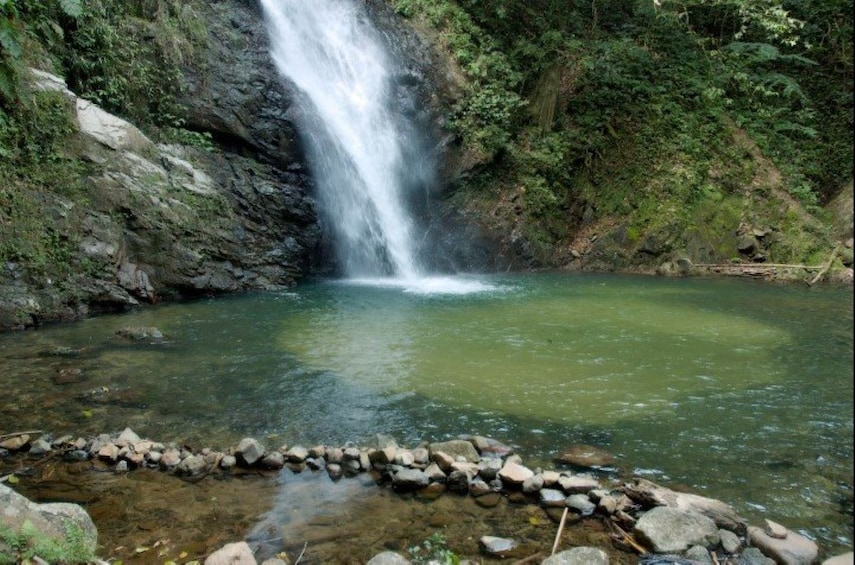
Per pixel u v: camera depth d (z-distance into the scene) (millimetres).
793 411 5184
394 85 14984
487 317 8969
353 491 3889
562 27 17641
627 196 15484
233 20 13188
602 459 4238
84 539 2973
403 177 14531
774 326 8500
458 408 5242
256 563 3029
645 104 16156
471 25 16500
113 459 4250
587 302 10336
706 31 18984
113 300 9023
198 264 10320
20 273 8156
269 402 5363
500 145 15086
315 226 12727
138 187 9750
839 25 18016
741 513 3576
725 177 15219
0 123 8211
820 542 3270
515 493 3840
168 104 11500
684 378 6086
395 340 7504
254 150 12477
